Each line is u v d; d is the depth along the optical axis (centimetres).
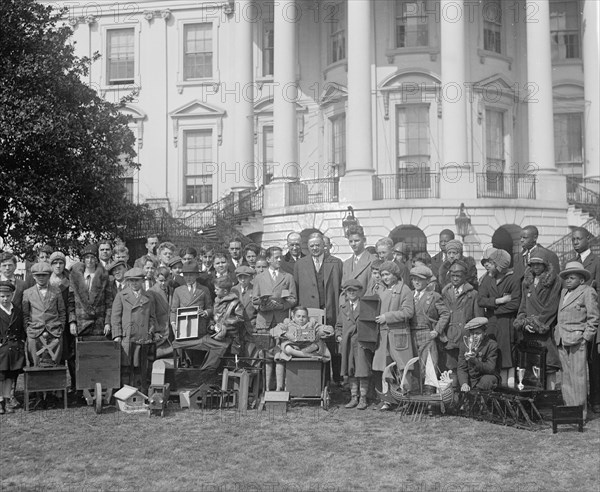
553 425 859
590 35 2789
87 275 1034
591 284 935
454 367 992
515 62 2861
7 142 1809
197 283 1109
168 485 662
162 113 3131
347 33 2772
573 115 2969
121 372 1029
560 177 2486
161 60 3142
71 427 882
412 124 2723
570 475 693
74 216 1953
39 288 1011
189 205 3094
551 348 934
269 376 1034
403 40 2759
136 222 2189
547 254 959
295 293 1091
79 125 1902
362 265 1107
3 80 1827
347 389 1137
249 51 2939
